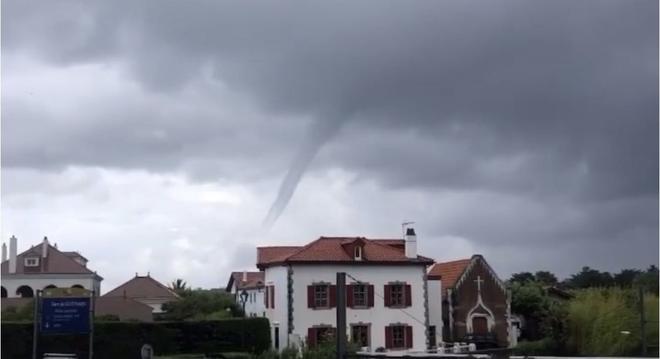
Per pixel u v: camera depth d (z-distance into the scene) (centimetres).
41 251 9219
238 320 5909
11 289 9025
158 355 5616
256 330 5934
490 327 6850
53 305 3947
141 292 9994
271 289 6562
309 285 6288
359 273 6391
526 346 6638
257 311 7338
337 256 6384
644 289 6706
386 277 6456
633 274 7869
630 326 6462
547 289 7619
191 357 5516
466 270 6906
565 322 6794
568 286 9169
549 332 6838
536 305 7081
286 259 6272
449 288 6856
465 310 6831
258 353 5762
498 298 6925
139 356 5584
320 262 6322
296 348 5597
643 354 5500
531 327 7100
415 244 6625
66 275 9162
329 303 6306
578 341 6719
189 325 5781
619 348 6475
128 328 5584
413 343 6431
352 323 6281
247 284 8112
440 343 6203
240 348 5866
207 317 6619
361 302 6359
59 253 9325
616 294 6712
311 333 6219
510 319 6906
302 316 6234
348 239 6569
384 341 6350
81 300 3997
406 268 6512
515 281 8088
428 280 6800
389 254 6556
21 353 5278
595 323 6619
